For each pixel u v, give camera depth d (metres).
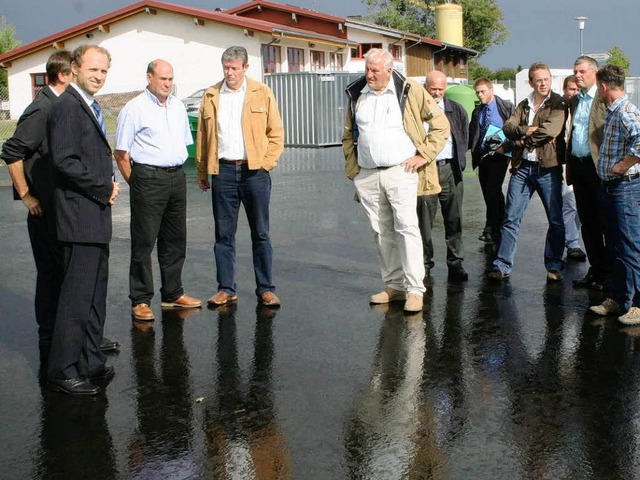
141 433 4.31
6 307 6.94
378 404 4.66
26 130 5.30
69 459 4.01
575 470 3.83
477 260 8.56
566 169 7.16
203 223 11.24
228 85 6.55
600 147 6.20
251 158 6.54
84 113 4.68
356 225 10.90
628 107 5.90
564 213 8.55
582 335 5.91
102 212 4.86
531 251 9.00
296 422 4.43
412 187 6.51
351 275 7.95
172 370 5.29
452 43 51.78
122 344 5.84
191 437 4.25
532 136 7.19
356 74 27.05
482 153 9.11
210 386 4.99
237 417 4.51
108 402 4.75
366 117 6.52
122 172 6.36
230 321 6.39
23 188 5.45
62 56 5.39
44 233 5.61
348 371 5.22
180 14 31.95
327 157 21.95
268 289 6.84
